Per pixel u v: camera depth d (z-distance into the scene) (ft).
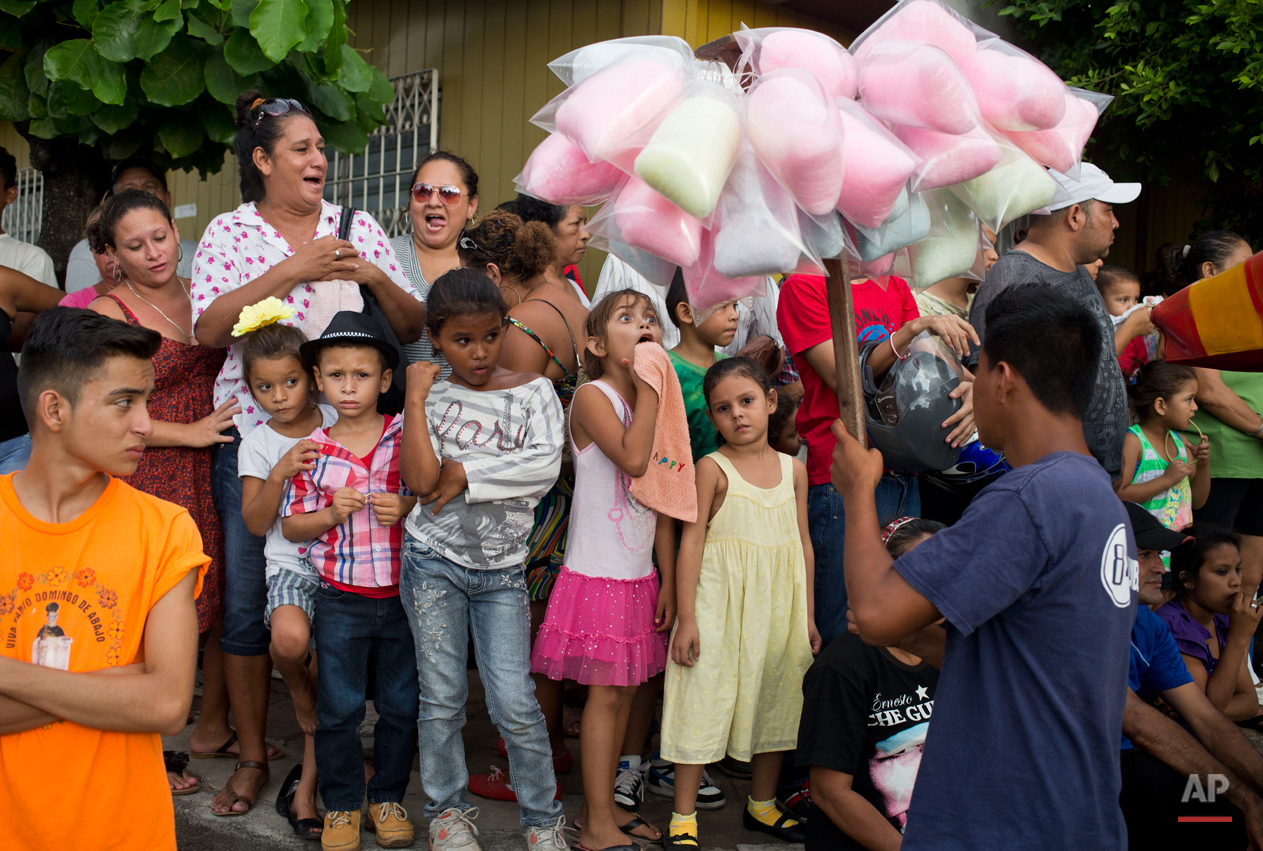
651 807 10.47
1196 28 15.66
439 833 8.66
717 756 9.33
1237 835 8.58
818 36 5.85
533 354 10.18
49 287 11.75
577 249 12.53
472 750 11.36
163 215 10.06
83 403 5.69
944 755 5.33
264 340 9.20
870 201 5.45
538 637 9.48
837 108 5.26
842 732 8.20
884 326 10.64
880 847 7.92
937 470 9.30
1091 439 9.70
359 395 9.09
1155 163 18.54
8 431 10.97
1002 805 5.12
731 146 5.19
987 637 5.31
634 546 9.41
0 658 5.44
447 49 20.79
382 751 9.24
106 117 12.82
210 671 10.57
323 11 12.10
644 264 6.14
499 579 8.94
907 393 8.79
